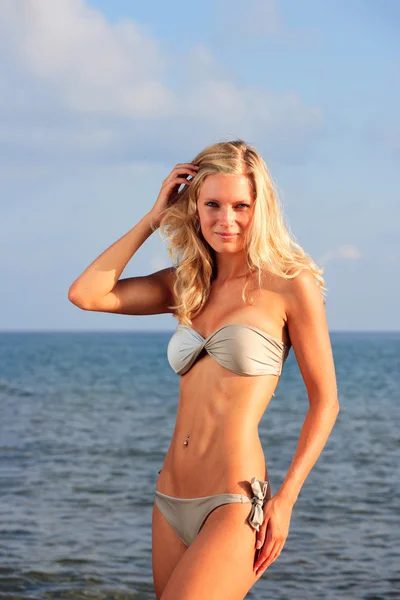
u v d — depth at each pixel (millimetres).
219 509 2967
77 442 16922
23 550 8047
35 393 31359
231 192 3176
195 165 3348
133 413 23609
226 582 2852
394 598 6809
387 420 22656
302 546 8430
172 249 3492
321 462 14688
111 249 3484
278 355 3143
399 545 8500
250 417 3070
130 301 3557
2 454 15047
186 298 3303
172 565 3160
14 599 6594
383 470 13727
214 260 3363
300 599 6777
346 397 31328
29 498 10750
